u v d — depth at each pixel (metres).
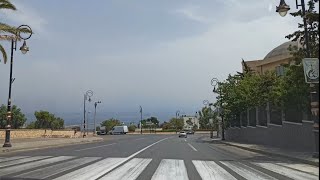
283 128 30.30
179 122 135.12
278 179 13.45
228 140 49.62
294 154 22.38
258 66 62.47
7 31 29.59
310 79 17.98
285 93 24.34
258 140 38.97
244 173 15.06
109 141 51.62
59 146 36.41
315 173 15.03
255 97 38.47
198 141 52.34
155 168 16.75
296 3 20.42
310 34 21.67
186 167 17.19
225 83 52.03
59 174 14.53
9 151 28.14
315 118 18.98
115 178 13.59
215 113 67.31
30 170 15.78
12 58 30.78
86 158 21.80
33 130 58.78
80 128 93.31
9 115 30.91
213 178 13.70
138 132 119.62
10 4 28.89
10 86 30.92
